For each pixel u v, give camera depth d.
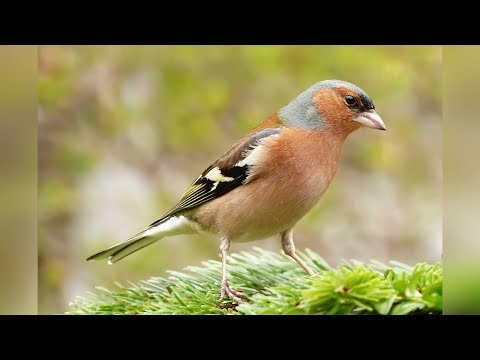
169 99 12.04
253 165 7.12
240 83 12.16
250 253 7.10
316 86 7.55
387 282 4.57
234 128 12.23
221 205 7.40
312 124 7.34
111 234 11.19
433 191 12.27
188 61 11.97
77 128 11.73
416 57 12.14
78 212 11.27
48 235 10.98
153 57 11.92
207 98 11.96
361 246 12.00
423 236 12.08
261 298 4.81
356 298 4.38
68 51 11.52
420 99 12.45
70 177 11.48
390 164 12.41
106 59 11.77
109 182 11.59
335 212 12.12
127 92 11.97
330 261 11.89
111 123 11.78
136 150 11.91
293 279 5.86
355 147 12.55
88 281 10.86
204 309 5.36
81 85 11.75
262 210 7.24
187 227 7.85
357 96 7.43
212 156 12.16
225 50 11.84
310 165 7.20
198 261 10.88
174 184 11.88
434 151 12.41
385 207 12.18
